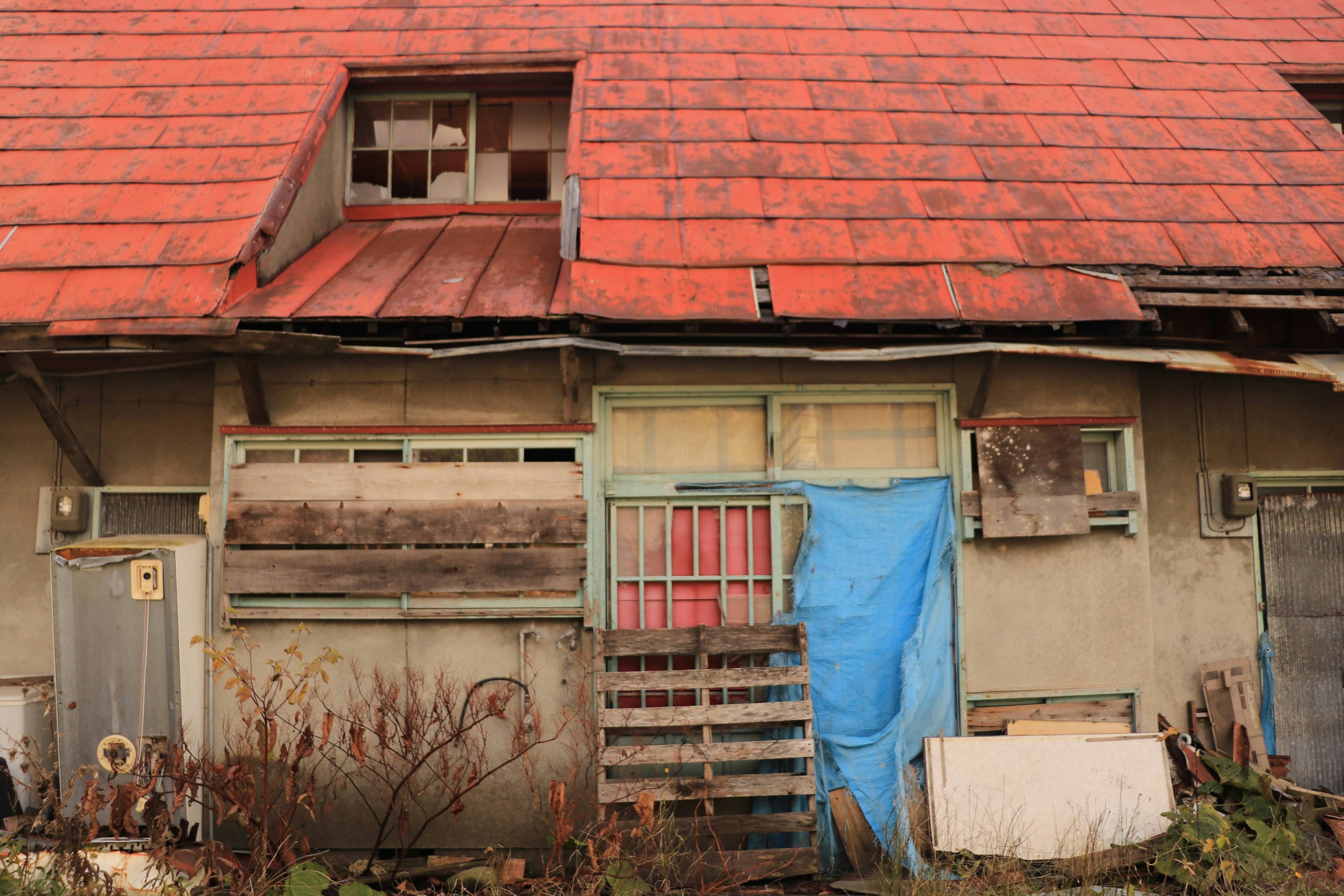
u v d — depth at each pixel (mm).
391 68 6996
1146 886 4762
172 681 5180
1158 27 7727
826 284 5398
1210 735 6262
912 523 5684
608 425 5684
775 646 5395
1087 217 5930
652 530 5711
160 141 6332
